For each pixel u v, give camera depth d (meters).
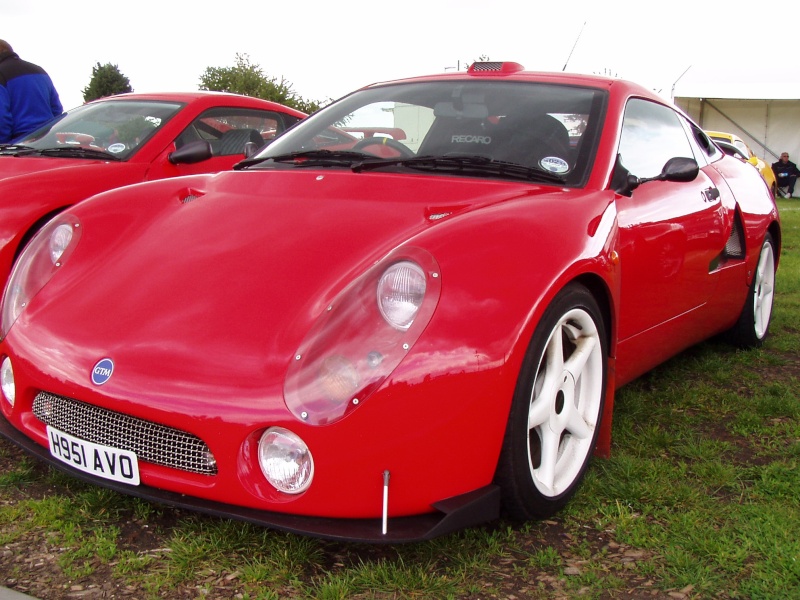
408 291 1.82
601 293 2.29
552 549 1.96
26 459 2.45
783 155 20.05
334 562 1.90
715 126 21.41
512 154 2.56
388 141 2.76
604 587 1.82
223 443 1.77
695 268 3.04
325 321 1.82
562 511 2.18
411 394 1.73
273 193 2.45
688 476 2.42
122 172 4.17
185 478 1.86
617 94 2.86
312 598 1.75
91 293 2.18
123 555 1.91
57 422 2.05
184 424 1.79
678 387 3.34
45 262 2.37
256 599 1.74
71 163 4.27
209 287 2.05
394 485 1.75
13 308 2.27
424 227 2.11
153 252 2.28
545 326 1.97
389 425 1.72
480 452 1.83
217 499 1.82
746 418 2.90
